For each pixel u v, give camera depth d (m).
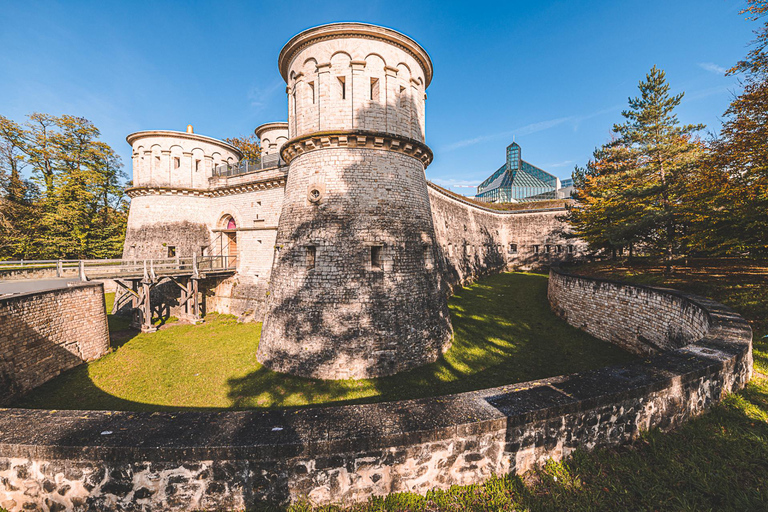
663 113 15.94
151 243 20.34
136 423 3.64
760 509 2.99
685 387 4.49
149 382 10.02
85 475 3.32
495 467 3.68
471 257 28.53
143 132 20.48
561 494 3.43
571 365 10.71
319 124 11.27
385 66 11.38
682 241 13.17
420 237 11.91
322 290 10.54
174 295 20.16
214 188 21.08
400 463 3.48
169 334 15.43
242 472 3.33
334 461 3.38
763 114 9.70
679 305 9.52
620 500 3.29
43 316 10.16
